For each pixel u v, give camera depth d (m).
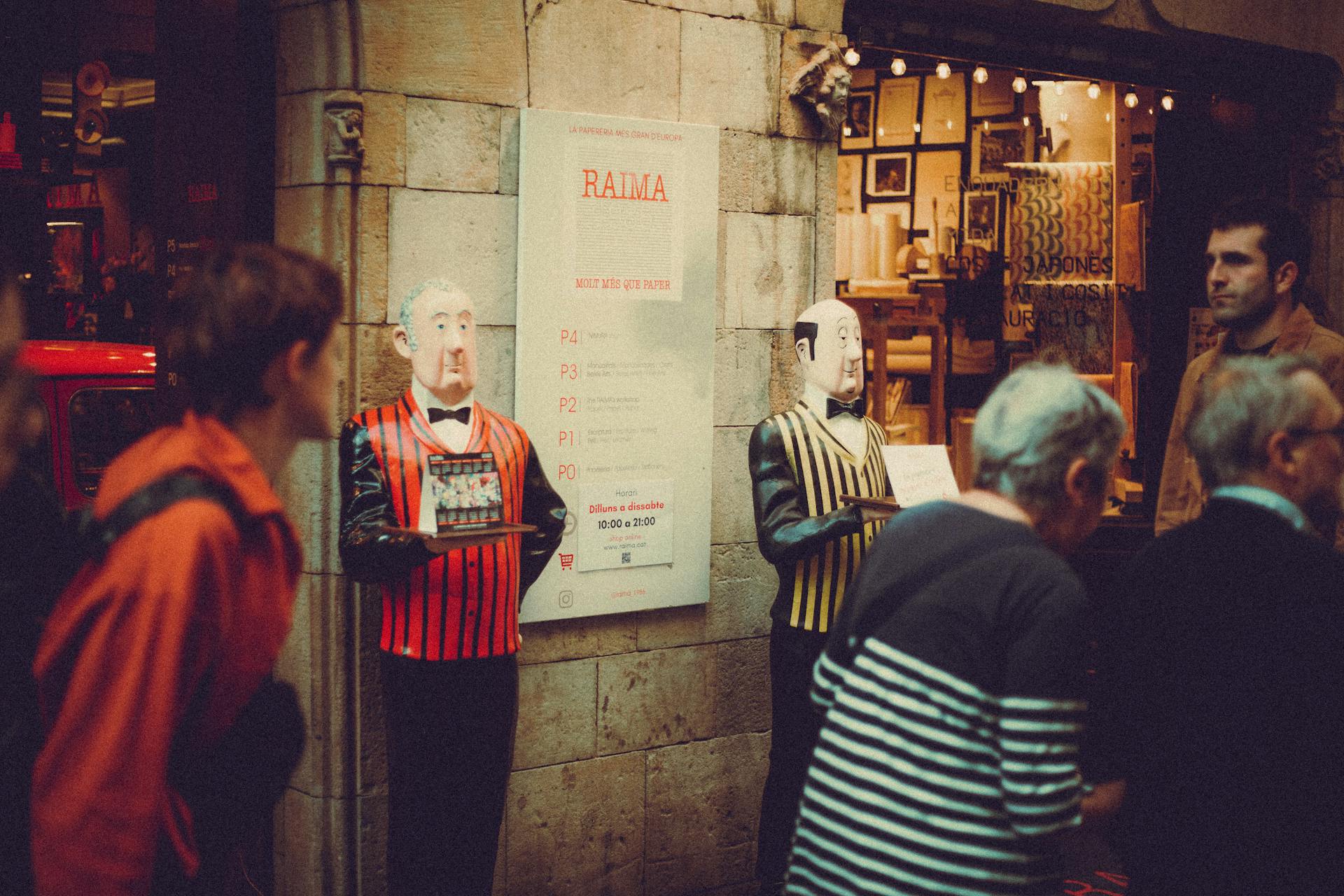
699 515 4.36
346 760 3.66
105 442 5.31
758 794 4.62
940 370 6.79
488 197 3.88
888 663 1.98
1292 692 2.04
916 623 1.97
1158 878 2.12
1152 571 2.23
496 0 3.86
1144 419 7.16
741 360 4.50
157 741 1.44
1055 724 1.87
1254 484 2.20
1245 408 2.19
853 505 3.61
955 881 1.89
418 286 3.30
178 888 1.56
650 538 4.23
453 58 3.78
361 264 3.62
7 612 1.59
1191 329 7.12
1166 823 2.12
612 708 4.23
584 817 4.19
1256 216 3.92
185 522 1.50
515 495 3.37
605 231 4.08
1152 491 7.18
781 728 3.84
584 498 4.07
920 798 1.91
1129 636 2.23
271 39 3.78
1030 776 1.86
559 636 4.10
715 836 4.52
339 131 3.54
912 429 6.82
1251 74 6.67
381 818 3.71
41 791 1.44
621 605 4.18
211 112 3.90
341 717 3.64
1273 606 2.07
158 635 1.46
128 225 6.95
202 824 1.63
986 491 2.10
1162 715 2.15
